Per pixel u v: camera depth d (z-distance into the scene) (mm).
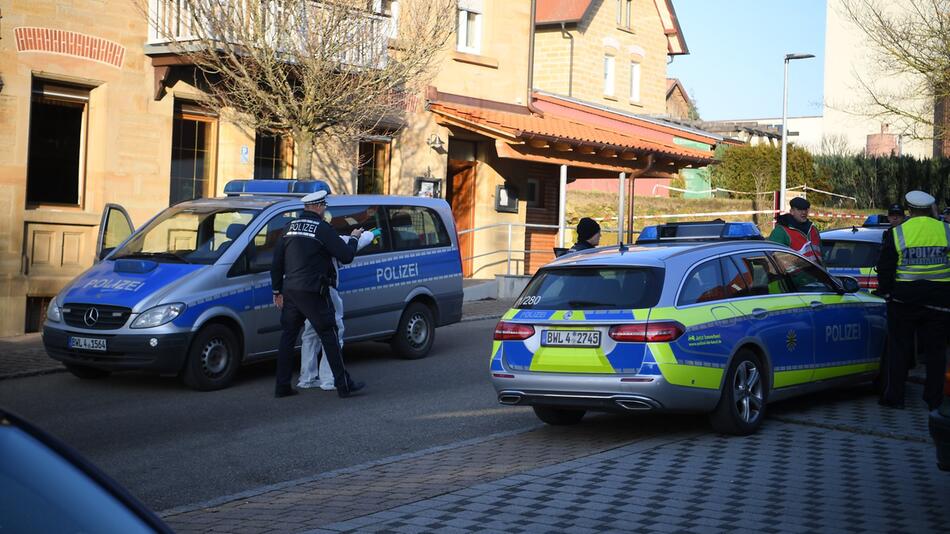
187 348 10945
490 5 23094
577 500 6746
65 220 15891
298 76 15586
